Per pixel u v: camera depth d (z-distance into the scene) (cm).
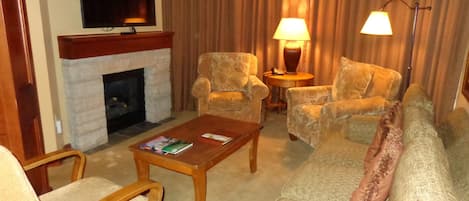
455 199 95
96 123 336
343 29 406
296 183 181
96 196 167
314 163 206
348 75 334
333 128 282
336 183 180
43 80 277
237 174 282
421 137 141
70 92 309
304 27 387
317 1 415
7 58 189
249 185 264
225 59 413
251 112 380
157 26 433
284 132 387
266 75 410
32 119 215
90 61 318
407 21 371
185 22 452
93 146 335
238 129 263
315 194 171
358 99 304
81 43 303
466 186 136
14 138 203
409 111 194
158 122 421
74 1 315
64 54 301
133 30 377
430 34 361
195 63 469
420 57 374
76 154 186
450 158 164
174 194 249
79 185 176
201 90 369
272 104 454
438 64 363
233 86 407
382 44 390
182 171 210
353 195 152
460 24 338
